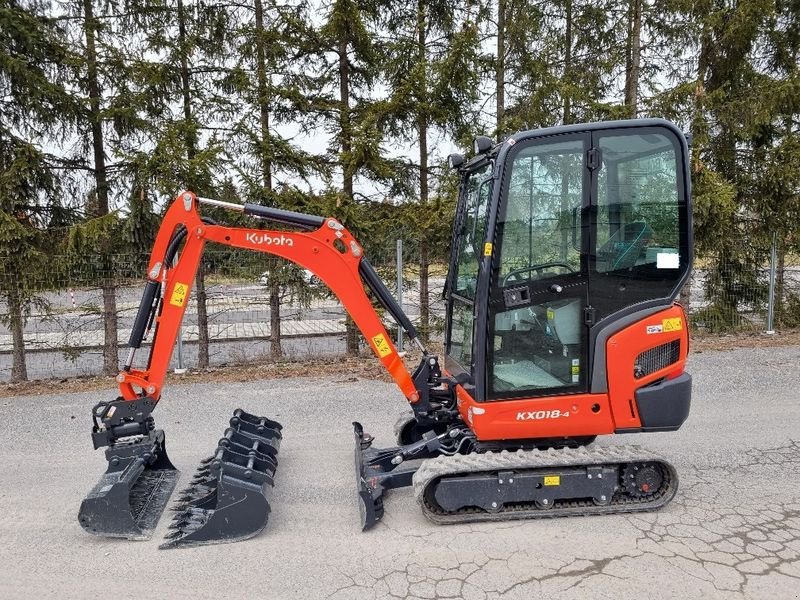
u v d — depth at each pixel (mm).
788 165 9570
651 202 3867
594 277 3852
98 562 3445
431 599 2998
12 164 7926
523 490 3803
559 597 2990
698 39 10195
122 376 4117
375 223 9398
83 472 4820
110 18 8688
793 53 10828
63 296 8703
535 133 3736
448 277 4777
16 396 7148
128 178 8695
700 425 5598
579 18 11719
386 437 5480
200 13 9266
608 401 3902
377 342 4277
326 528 3811
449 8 10172
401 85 9672
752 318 10594
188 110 9320
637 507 3881
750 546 3461
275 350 9555
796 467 4621
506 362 3869
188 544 3623
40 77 7844
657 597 2975
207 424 5973
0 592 3135
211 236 4133
